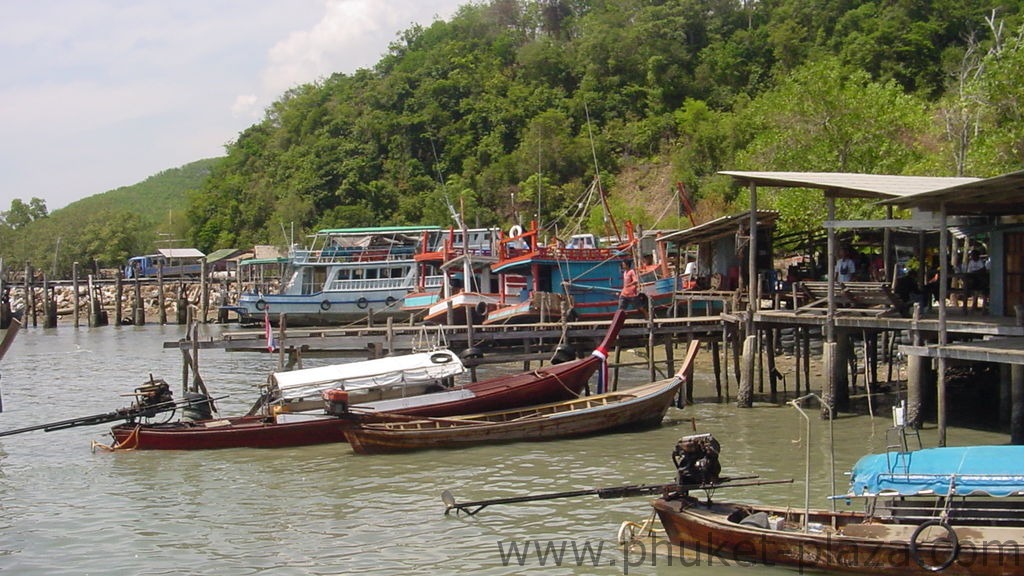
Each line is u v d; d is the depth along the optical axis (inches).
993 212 944.9
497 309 1552.7
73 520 725.3
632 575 576.1
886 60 3061.0
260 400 1035.3
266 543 658.8
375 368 1018.7
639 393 1011.9
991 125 1278.3
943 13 3186.5
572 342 1234.6
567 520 690.8
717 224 1334.9
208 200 4114.2
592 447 928.3
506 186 3316.9
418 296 1883.6
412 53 4298.7
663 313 1517.0
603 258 1572.3
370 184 3567.9
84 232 3939.5
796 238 1598.2
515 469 847.7
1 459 942.4
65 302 3174.2
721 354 1592.0
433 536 661.3
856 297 987.3
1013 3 3129.9
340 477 840.3
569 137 3410.4
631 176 3233.3
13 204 4562.0
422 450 926.4
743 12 3855.8
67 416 1199.6
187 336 1107.9
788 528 585.9
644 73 3631.9
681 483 618.5
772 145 1649.9
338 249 2346.2
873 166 1561.3
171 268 3329.2
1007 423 907.4
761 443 917.2
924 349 821.2
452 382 1063.6
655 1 3912.4
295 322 2217.0
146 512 743.1
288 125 4197.8
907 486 562.6
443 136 3698.3
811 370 1364.4
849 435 935.0
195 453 952.9
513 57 4109.3
